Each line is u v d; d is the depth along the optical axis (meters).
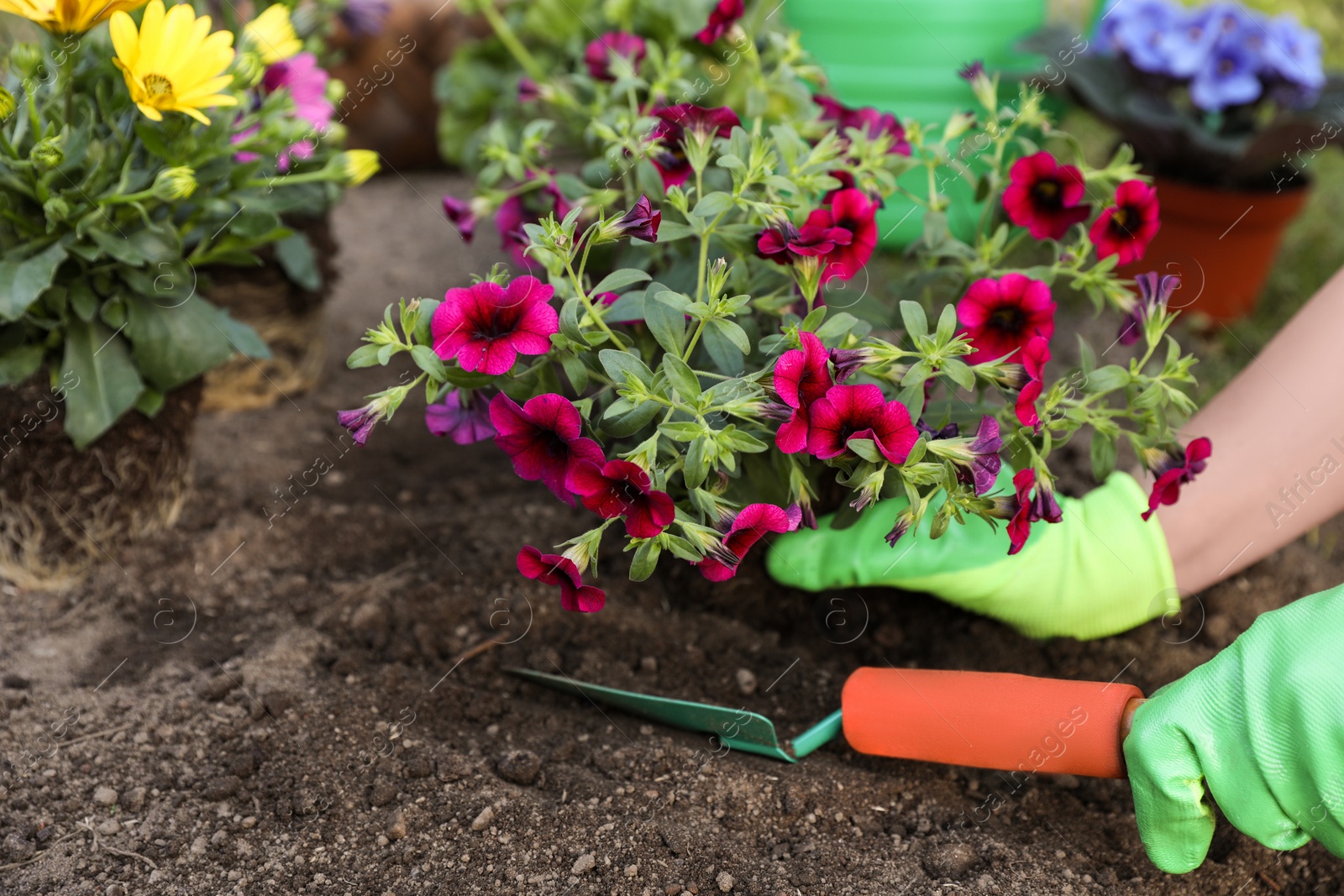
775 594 1.52
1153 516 1.36
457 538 1.66
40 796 1.19
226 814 1.18
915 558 1.34
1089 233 1.22
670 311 1.03
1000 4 2.29
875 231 1.14
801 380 0.96
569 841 1.14
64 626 1.46
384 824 1.17
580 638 1.45
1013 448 1.15
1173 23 2.27
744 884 1.10
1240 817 1.04
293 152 1.58
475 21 3.12
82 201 1.30
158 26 1.18
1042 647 1.46
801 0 2.29
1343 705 0.97
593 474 0.95
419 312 1.04
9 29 1.70
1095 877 1.14
